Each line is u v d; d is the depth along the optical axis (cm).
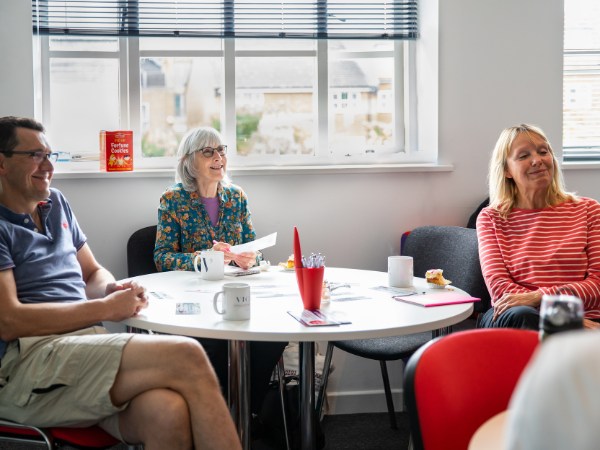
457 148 331
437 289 230
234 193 301
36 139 220
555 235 259
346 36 337
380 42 346
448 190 332
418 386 120
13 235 214
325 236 327
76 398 187
